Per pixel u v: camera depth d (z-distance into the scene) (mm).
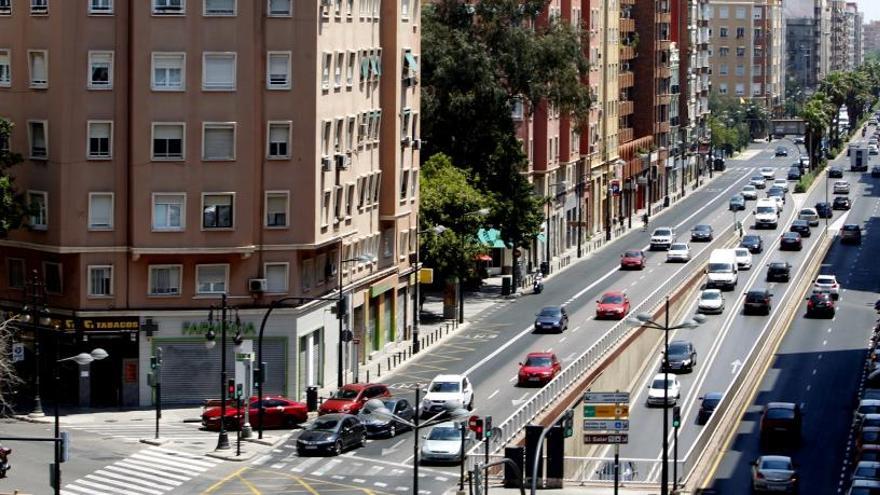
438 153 167625
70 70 120812
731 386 125875
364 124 140375
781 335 163500
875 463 96250
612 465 109500
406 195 150875
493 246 180000
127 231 122125
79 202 121375
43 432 111938
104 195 121812
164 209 122250
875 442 105500
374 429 113562
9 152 119562
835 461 110312
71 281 121812
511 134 178375
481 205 160125
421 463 106000
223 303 108125
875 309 178375
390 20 145375
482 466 86750
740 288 189000
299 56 125312
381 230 146750
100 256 121688
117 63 121562
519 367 134500
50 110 121312
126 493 95125
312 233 126125
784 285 191125
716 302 173375
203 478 99812
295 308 124500
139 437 111125
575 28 192625
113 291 122062
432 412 117500
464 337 152875
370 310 143500
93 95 121312
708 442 112375
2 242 124375
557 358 138750
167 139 121938
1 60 123188
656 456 117875
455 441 105812
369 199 142750
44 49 121312
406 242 152625
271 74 125000
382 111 146000
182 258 122750
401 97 148125
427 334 153250
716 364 151000
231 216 123438
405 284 152625
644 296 177625
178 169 122062
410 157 151500
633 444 122188
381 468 103875
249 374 111250
